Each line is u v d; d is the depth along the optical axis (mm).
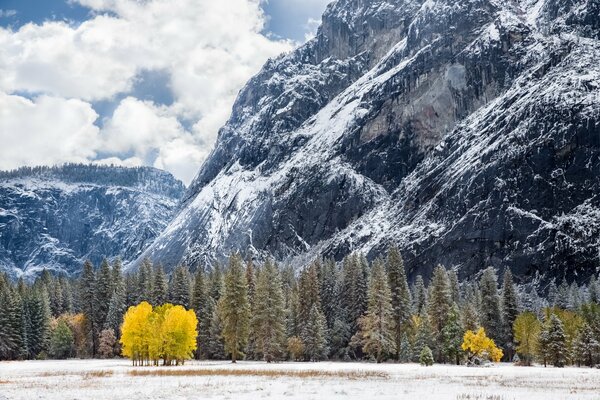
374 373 57594
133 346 79500
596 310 100938
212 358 105438
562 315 103812
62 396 33188
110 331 113312
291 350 98062
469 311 95625
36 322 117562
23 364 88688
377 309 89438
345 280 109000
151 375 54781
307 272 109188
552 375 56438
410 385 41031
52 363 92000
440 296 94125
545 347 84562
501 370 66625
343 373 56875
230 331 88062
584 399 30578
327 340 102250
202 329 105875
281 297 93562
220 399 31016
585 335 86188
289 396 32188
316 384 41438
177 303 113562
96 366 77500
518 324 92312
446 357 90375
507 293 105625
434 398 30516
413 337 93375
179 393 34688
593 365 84938
